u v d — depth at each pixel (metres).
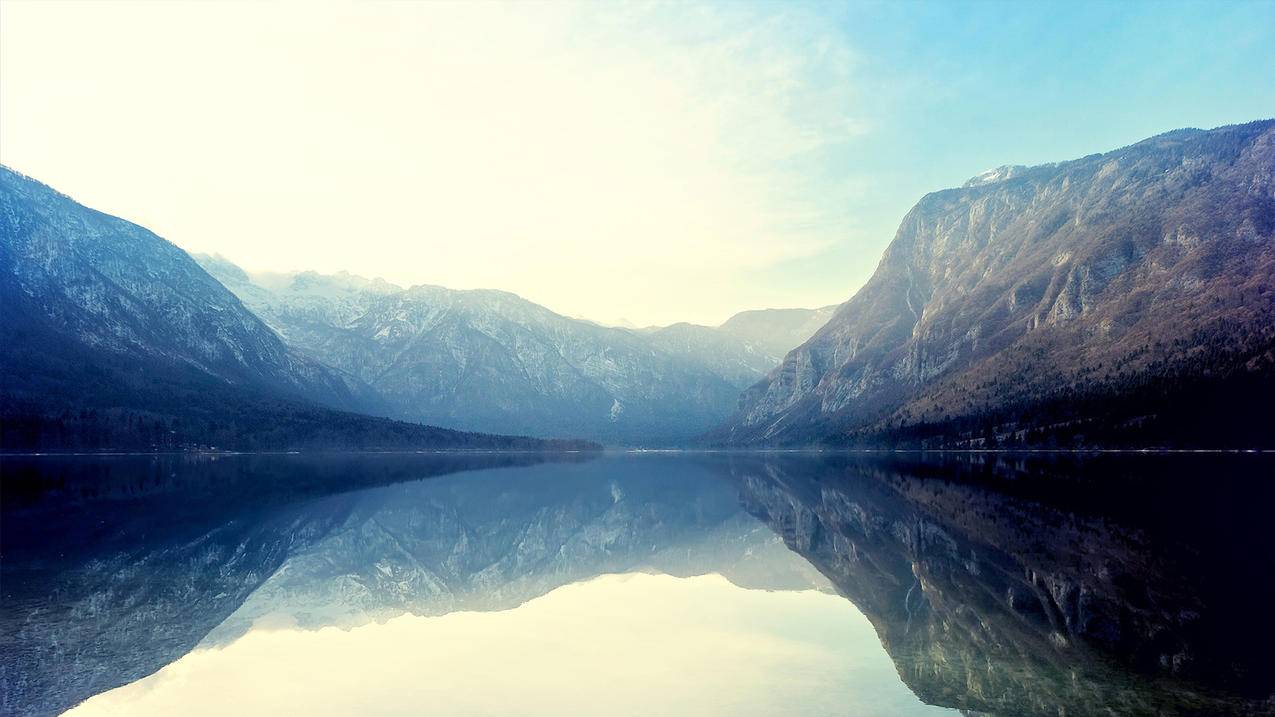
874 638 28.17
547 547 58.16
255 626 31.66
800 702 21.20
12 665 25.25
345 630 31.22
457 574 45.94
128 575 41.44
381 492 109.06
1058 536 50.69
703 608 35.06
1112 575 36.94
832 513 74.25
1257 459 131.75
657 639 29.19
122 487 102.62
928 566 42.31
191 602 35.72
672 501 97.94
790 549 52.62
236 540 57.06
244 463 187.12
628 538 62.38
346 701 21.97
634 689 22.88
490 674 24.67
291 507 83.19
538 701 21.89
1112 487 87.38
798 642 28.06
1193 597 32.06
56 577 40.16
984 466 148.75
